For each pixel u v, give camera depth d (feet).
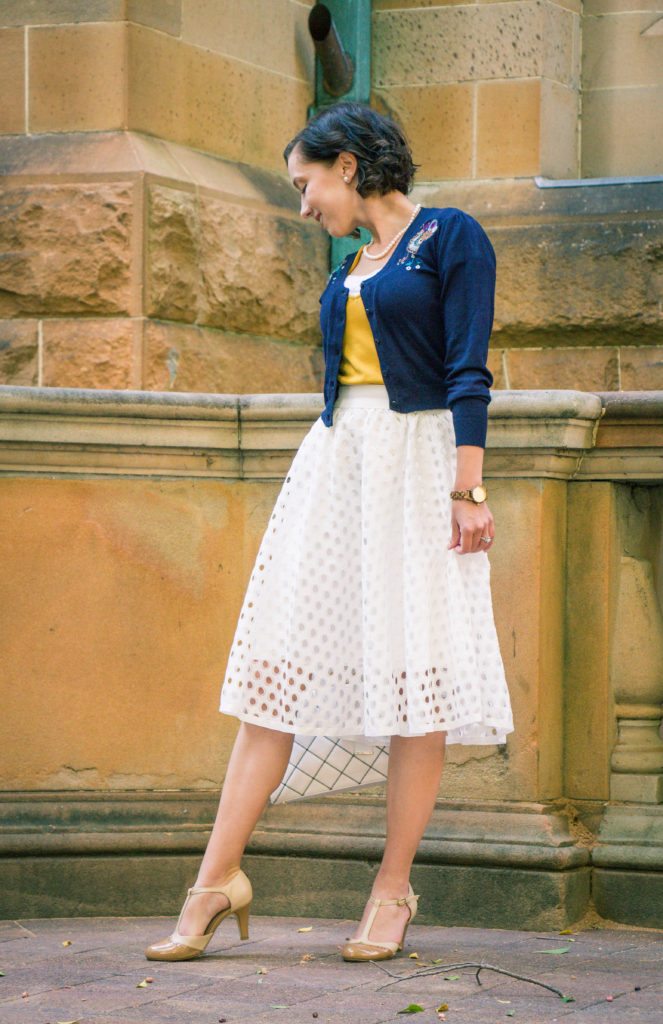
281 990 10.28
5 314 15.76
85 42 15.85
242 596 13.56
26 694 13.19
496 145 17.97
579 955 11.42
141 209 15.46
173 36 16.25
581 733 13.07
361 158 11.07
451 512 10.70
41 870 13.04
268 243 16.92
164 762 13.41
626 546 13.35
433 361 10.94
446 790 12.97
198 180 16.08
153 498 13.43
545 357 17.60
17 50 16.05
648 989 10.28
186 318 15.93
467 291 10.66
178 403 13.12
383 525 10.85
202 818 13.37
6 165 15.88
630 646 13.10
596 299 17.28
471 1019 9.50
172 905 13.23
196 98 16.55
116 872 13.16
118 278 15.48
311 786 11.53
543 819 12.65
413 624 10.65
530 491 12.71
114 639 13.34
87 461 13.23
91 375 15.49
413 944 11.88
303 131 11.30
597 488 13.03
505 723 10.89
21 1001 10.03
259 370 16.81
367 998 10.06
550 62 17.88
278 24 17.63
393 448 10.91
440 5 18.15
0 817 13.04
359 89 18.13
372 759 11.60
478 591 10.98
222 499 13.57
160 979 10.64
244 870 13.30
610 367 17.35
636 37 18.17
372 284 10.91
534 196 17.70
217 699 13.50
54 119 15.96
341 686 11.00
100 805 13.23
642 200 17.37
